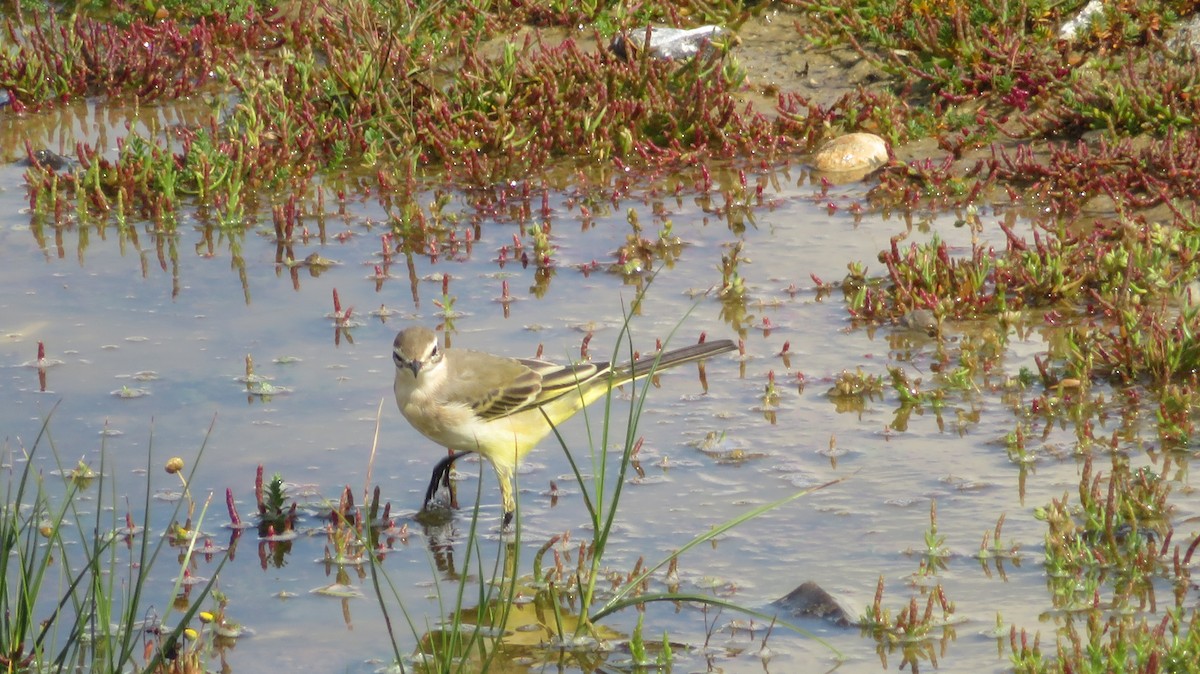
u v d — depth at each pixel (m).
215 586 9.44
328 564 9.77
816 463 10.81
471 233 16.31
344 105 19.14
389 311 14.05
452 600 9.24
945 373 12.35
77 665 8.41
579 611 9.02
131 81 20.88
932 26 18.80
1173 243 14.05
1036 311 13.66
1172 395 11.30
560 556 9.67
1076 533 9.38
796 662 8.24
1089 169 16.08
